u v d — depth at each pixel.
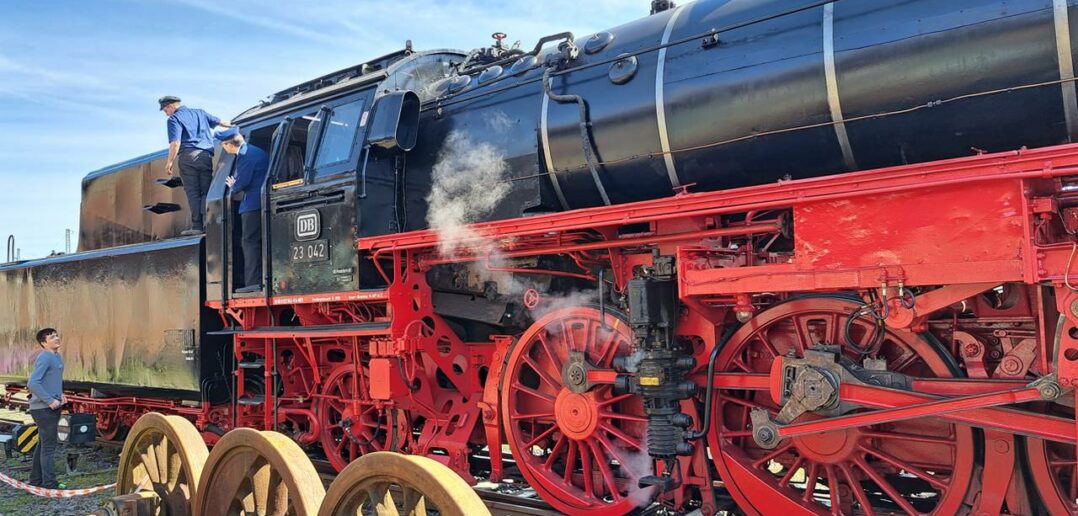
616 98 5.05
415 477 3.17
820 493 5.27
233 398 7.15
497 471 5.48
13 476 8.19
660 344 4.50
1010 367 3.78
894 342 4.16
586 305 5.17
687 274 4.20
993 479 3.77
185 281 7.48
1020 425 3.57
